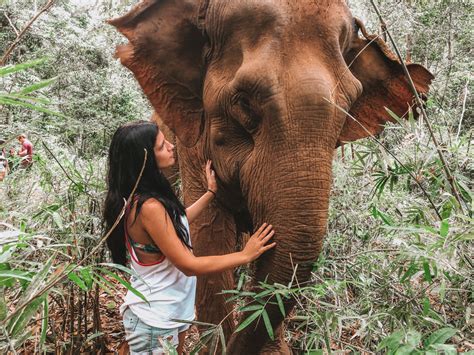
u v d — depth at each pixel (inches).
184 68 122.7
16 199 133.6
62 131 195.6
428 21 252.1
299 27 99.3
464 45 251.0
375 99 129.3
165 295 95.7
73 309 121.9
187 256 92.4
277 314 98.7
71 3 268.2
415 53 251.9
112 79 256.2
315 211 92.3
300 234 92.4
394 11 217.8
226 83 109.5
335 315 88.4
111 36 264.1
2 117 146.7
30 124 150.0
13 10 231.3
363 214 127.3
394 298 104.8
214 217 129.7
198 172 134.1
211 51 116.3
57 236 121.6
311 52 98.3
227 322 129.1
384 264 106.0
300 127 93.7
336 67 100.0
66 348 126.4
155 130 93.9
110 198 94.7
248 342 105.0
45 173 131.5
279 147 95.5
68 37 242.8
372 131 130.2
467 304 94.7
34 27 237.1
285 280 95.0
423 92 130.6
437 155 110.3
